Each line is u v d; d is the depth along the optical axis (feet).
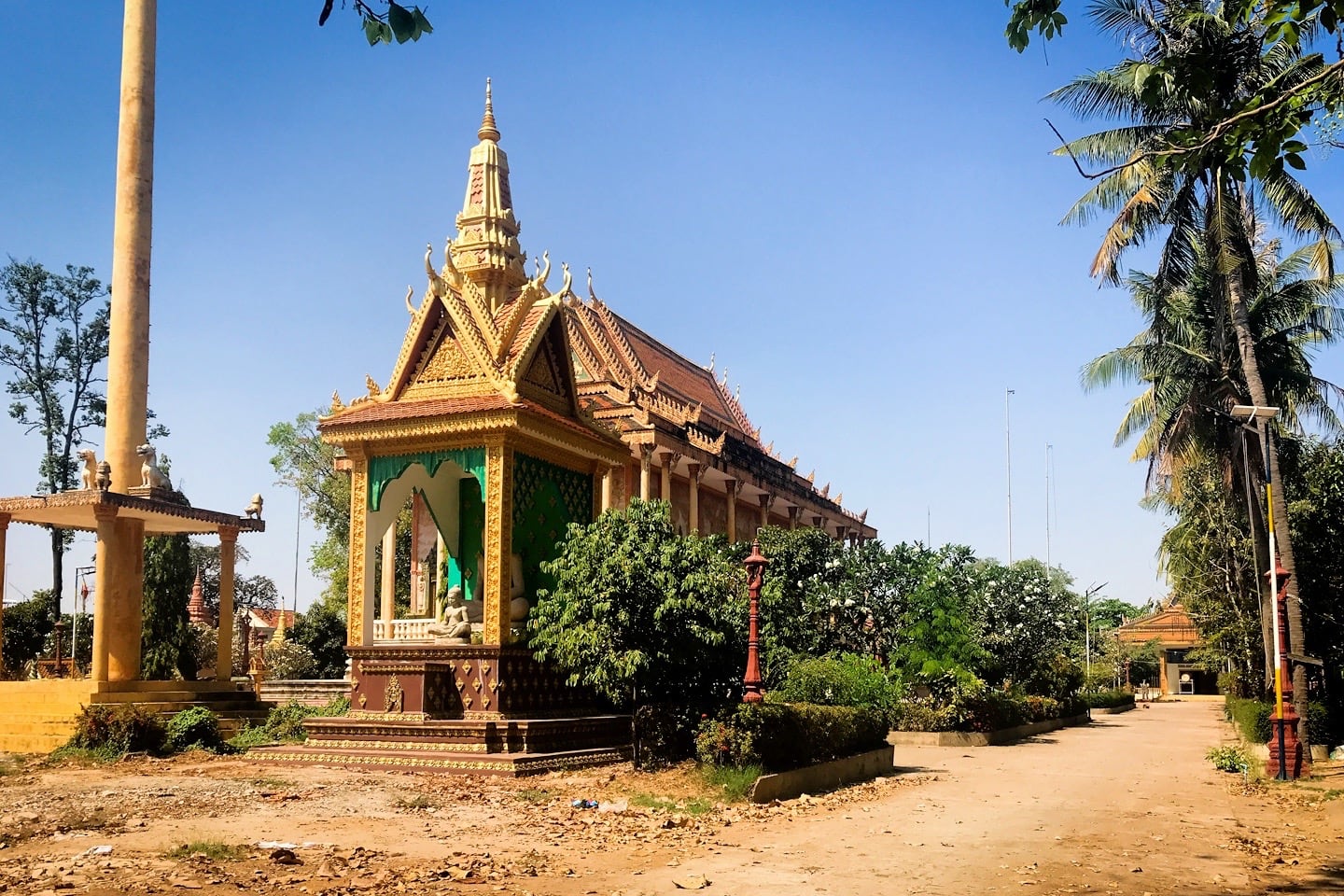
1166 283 96.12
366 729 63.10
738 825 45.37
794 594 107.04
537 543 70.69
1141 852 41.78
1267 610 98.53
